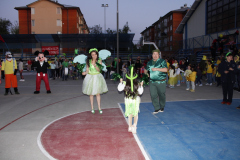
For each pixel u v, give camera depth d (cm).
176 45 3089
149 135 453
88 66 620
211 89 1166
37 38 2911
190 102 792
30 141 429
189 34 2905
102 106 747
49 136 454
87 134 463
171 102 796
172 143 409
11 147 400
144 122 545
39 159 352
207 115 602
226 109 672
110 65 1848
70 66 1822
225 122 535
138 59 1828
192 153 366
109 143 412
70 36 2875
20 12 4622
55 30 4569
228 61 728
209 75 1365
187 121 547
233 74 723
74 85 1389
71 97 934
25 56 3291
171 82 1218
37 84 1024
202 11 2603
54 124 537
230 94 732
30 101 845
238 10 2016
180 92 1058
